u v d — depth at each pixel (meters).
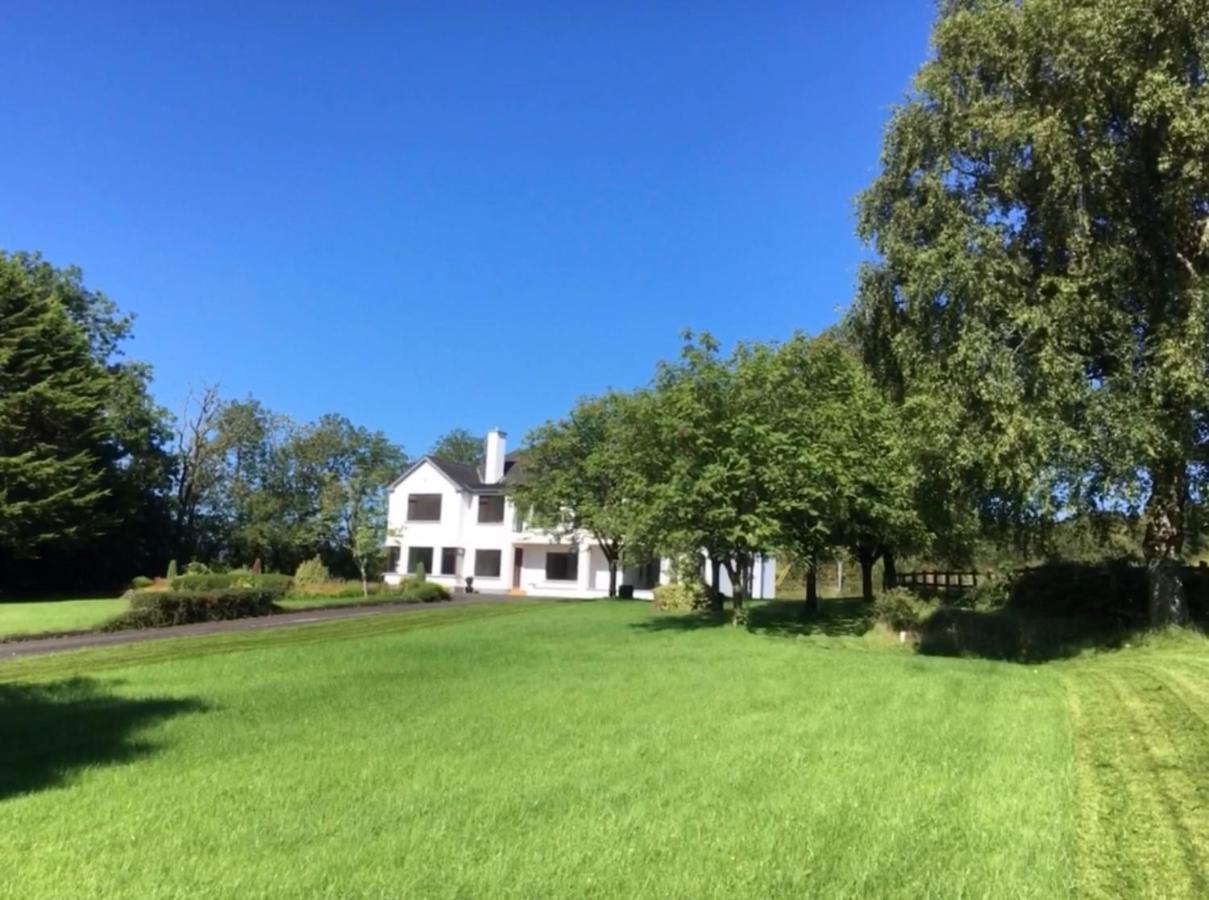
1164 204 16.67
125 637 21.58
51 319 43.03
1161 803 6.01
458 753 7.78
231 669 13.88
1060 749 7.77
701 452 21.53
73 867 5.04
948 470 17.59
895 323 20.31
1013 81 17.41
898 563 42.94
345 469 66.12
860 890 4.52
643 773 6.92
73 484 42.12
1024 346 16.84
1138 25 15.61
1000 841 5.27
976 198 18.08
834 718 9.33
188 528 55.72
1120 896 4.49
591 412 38.62
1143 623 19.88
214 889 4.64
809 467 20.50
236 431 60.47
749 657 15.47
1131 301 17.53
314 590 36.19
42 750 8.23
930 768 7.09
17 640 21.38
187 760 7.76
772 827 5.52
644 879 4.68
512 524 52.28
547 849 5.14
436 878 4.72
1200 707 9.48
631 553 30.88
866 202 19.98
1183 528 19.47
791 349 23.84
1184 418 16.53
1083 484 16.58
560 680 12.43
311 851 5.21
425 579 45.41
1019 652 18.61
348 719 9.51
